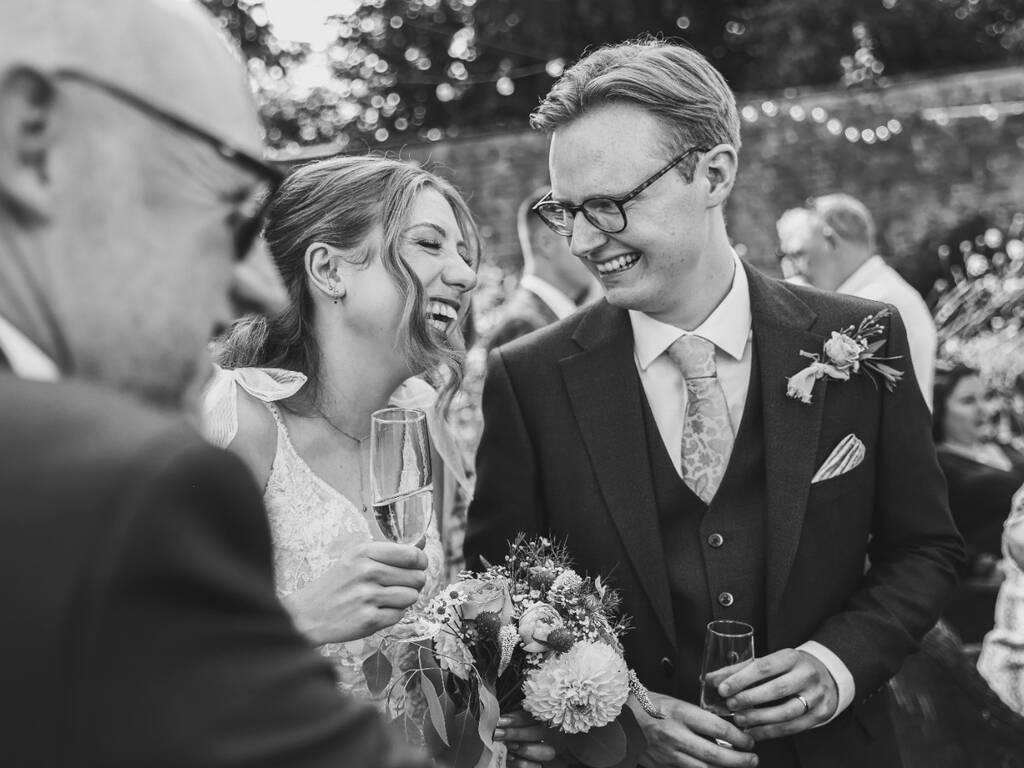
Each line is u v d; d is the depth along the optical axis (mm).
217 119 692
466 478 2357
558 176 1846
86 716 535
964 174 9508
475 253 1924
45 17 640
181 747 554
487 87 17344
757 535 1920
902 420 1998
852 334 1972
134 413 609
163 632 562
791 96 10125
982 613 3793
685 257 1854
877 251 9477
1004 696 2773
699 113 1811
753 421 1956
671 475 1951
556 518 2010
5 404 596
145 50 663
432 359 1764
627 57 1837
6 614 542
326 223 1756
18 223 651
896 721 3025
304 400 1844
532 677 1643
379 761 656
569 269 4207
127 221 661
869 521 1999
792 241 4848
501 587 1691
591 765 1662
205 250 707
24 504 558
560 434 2016
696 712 1783
